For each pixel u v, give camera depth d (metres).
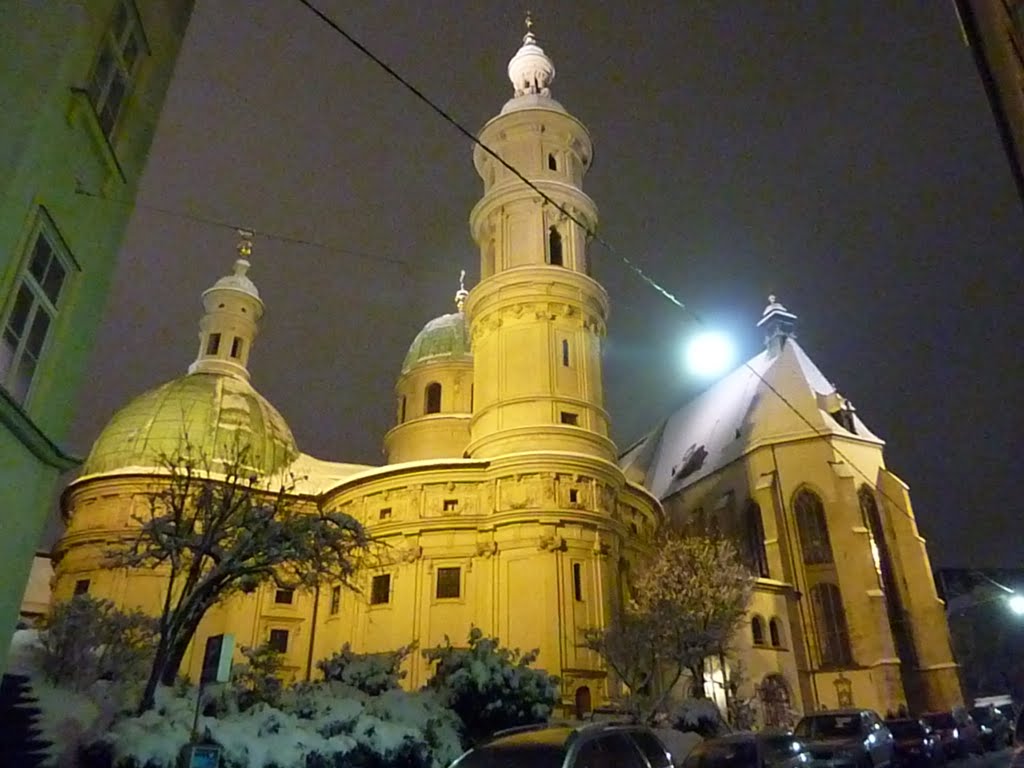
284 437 52.81
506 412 42.78
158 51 15.02
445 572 39.09
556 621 35.81
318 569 26.11
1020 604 67.88
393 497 42.00
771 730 18.06
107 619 28.81
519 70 55.34
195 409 49.81
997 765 26.95
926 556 56.62
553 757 10.52
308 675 41.12
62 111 11.38
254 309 62.06
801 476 58.88
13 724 19.05
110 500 44.69
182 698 22.22
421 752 21.33
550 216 47.59
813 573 55.47
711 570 38.78
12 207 10.09
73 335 12.18
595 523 38.88
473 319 46.97
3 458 10.32
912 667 53.88
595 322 46.31
